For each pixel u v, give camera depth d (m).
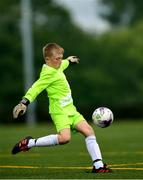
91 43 143.50
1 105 131.12
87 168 26.73
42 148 40.44
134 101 137.62
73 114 24.98
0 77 133.75
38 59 133.38
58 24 144.38
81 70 137.88
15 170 26.28
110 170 24.66
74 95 135.62
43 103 123.69
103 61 142.25
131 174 23.97
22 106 24.34
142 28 150.38
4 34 134.88
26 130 69.12
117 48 145.00
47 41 135.88
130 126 75.38
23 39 125.81
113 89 140.12
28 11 116.06
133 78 142.62
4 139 52.94
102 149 39.09
